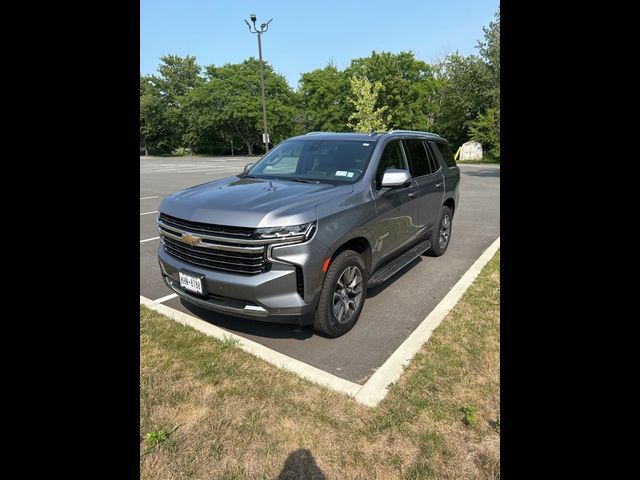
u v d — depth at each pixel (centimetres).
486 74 2720
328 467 215
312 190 356
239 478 208
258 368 301
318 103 4909
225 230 307
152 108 6512
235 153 6450
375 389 274
